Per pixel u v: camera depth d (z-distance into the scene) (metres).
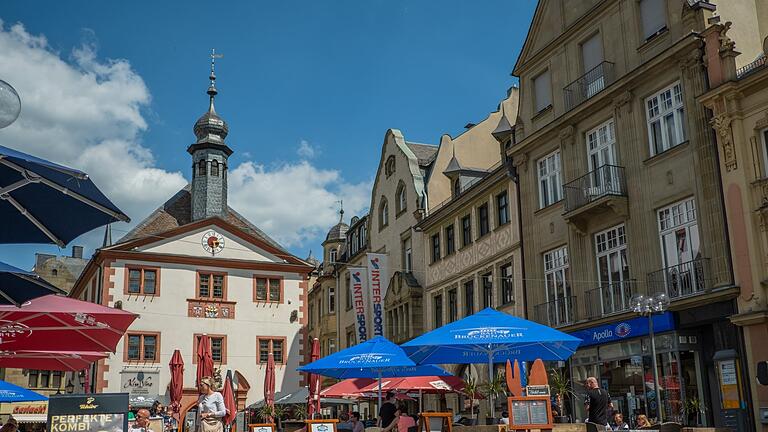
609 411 19.25
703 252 22.00
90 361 14.77
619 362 24.72
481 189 34.88
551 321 28.41
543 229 29.69
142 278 43.69
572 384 26.52
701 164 22.34
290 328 46.22
